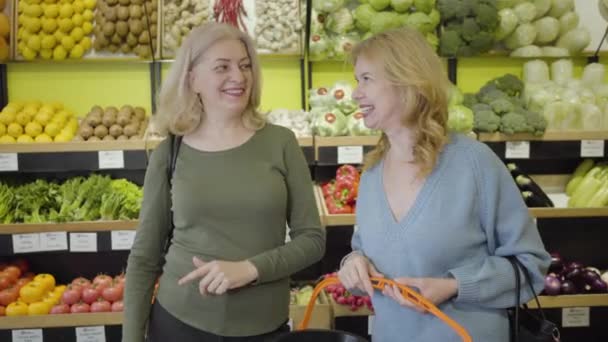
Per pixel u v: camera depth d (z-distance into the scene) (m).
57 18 3.11
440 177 1.42
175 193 1.68
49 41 3.09
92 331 2.71
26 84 3.30
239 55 1.68
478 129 2.98
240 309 1.62
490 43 3.18
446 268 1.42
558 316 2.82
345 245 2.86
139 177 3.31
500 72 3.45
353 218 2.81
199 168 1.68
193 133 1.76
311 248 1.72
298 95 3.41
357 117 2.97
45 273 3.17
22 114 2.96
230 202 1.64
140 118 3.12
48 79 3.31
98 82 3.33
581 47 3.28
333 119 2.95
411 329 1.45
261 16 3.19
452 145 1.46
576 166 3.38
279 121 3.06
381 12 3.13
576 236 3.03
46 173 3.23
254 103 1.77
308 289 2.94
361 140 2.89
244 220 1.65
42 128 2.98
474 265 1.42
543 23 3.25
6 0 3.14
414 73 1.38
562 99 3.09
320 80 3.40
